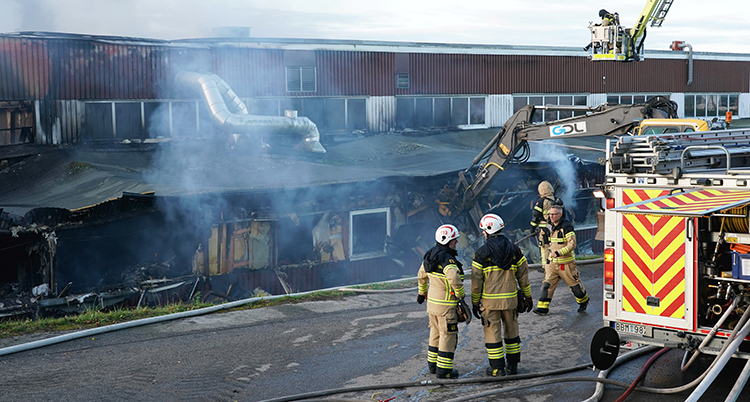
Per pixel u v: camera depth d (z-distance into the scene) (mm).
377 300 11180
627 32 20828
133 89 20297
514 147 16531
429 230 19766
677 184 6422
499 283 6715
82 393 6465
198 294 14773
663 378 6766
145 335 8703
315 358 7688
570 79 30438
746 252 5934
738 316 6148
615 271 6668
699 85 34750
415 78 26484
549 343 8242
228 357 7719
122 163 18328
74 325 9094
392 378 6910
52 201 14086
